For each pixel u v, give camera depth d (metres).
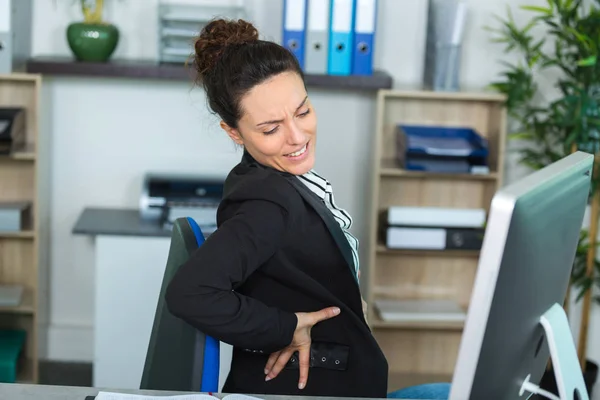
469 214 3.59
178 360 1.61
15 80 3.60
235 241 1.53
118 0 3.66
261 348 1.58
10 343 3.61
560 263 1.30
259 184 1.58
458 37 3.48
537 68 3.74
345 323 1.67
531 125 3.75
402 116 3.78
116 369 3.41
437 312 3.70
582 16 3.61
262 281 1.66
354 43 3.45
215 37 1.66
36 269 3.48
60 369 3.79
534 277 1.18
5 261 3.75
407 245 3.59
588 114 3.37
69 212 3.80
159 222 3.50
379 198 3.82
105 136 3.76
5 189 3.71
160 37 3.48
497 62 3.75
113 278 3.36
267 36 3.70
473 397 1.14
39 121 3.41
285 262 1.61
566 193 1.23
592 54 3.26
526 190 1.08
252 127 1.62
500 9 3.72
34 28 3.66
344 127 3.79
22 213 3.57
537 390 1.34
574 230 1.32
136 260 3.36
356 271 1.74
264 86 1.59
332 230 1.62
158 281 3.37
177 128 3.77
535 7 3.36
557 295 1.34
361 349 1.68
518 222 1.07
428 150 3.48
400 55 3.77
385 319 3.62
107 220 3.52
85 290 3.88
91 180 3.78
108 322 3.38
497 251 1.06
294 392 1.69
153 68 3.43
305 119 1.63
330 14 3.44
